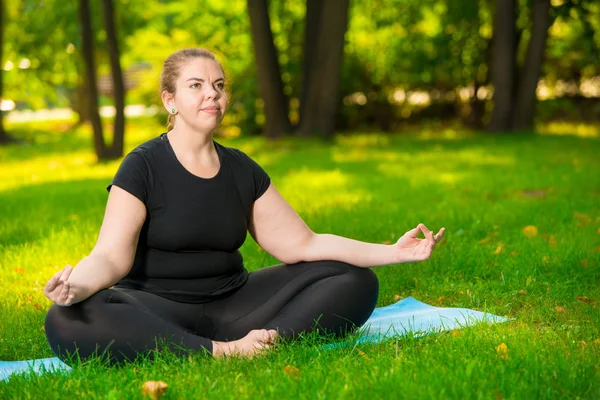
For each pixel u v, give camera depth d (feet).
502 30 83.46
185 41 105.70
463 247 29.19
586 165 55.77
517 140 76.43
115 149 69.92
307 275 18.78
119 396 14.83
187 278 18.22
